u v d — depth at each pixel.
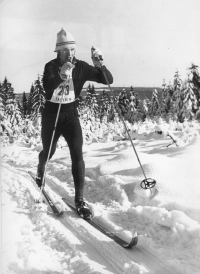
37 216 2.96
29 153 7.45
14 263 2.08
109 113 11.39
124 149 6.45
